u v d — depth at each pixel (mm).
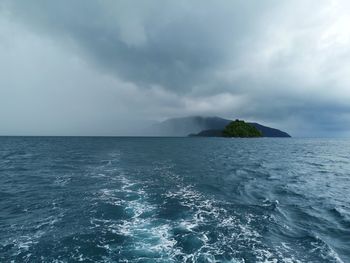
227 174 32469
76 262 10000
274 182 27797
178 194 21188
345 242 12422
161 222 14414
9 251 10930
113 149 80688
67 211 16375
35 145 100688
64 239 12078
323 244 12047
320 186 26453
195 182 26609
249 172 35031
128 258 10242
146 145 111500
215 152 74438
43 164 40688
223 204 18453
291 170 38750
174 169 36344
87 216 15398
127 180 27000
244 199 20031
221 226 13984
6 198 19641
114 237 12273
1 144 106188
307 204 19109
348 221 15375
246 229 13680
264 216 15898
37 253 10758
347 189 25281
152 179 27875
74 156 54969
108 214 15750
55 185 24359
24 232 13008
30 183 25422
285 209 17656
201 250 11055
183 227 13680
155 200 19109
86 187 23438
